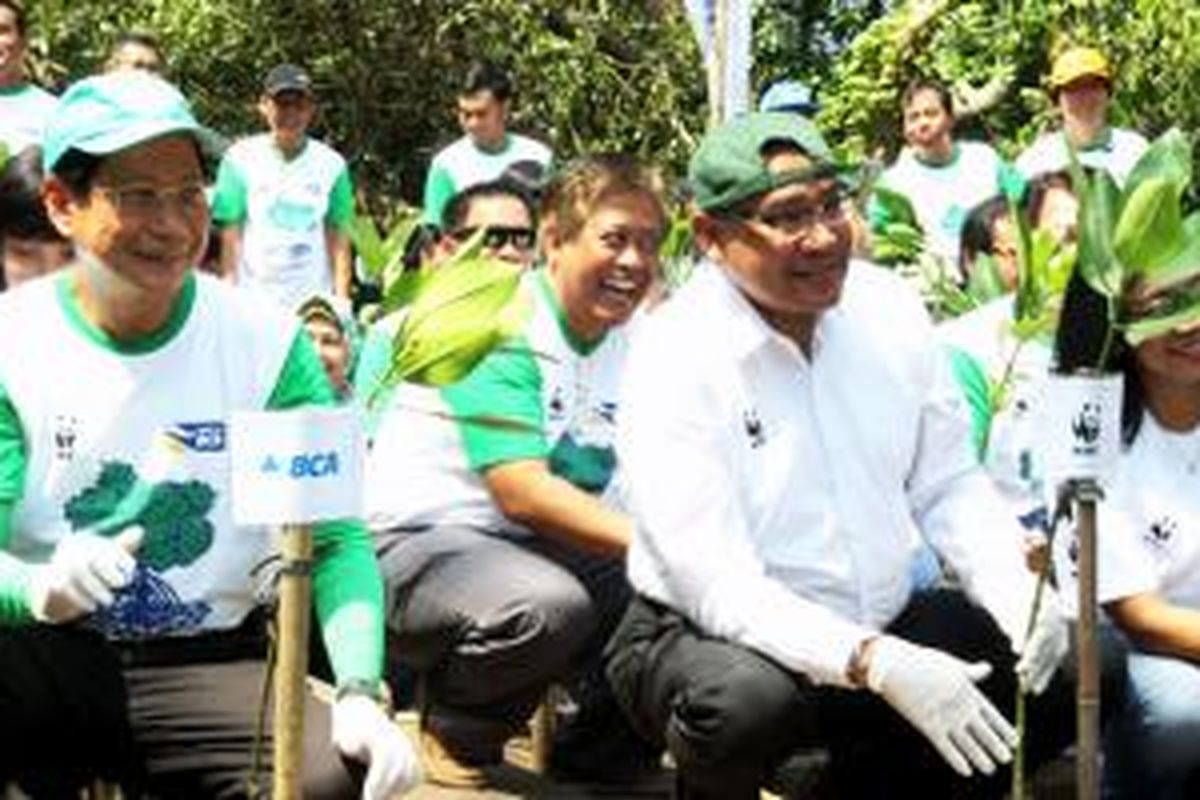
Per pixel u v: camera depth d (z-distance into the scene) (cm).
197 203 371
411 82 1584
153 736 390
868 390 436
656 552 426
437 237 616
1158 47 1257
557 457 520
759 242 418
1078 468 371
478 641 491
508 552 505
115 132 360
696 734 419
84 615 377
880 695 410
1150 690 442
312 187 1012
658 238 517
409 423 524
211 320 385
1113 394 371
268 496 327
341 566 383
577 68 1573
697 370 425
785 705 413
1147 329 377
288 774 331
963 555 442
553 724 546
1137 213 375
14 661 385
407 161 1603
